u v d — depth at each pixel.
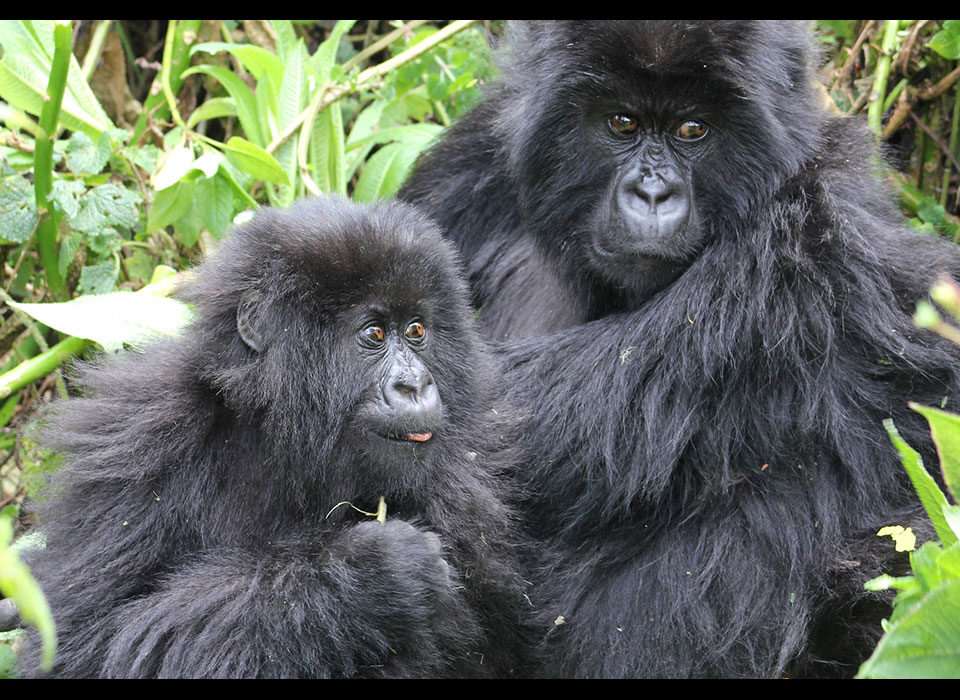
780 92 8.88
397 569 7.18
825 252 8.70
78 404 8.20
